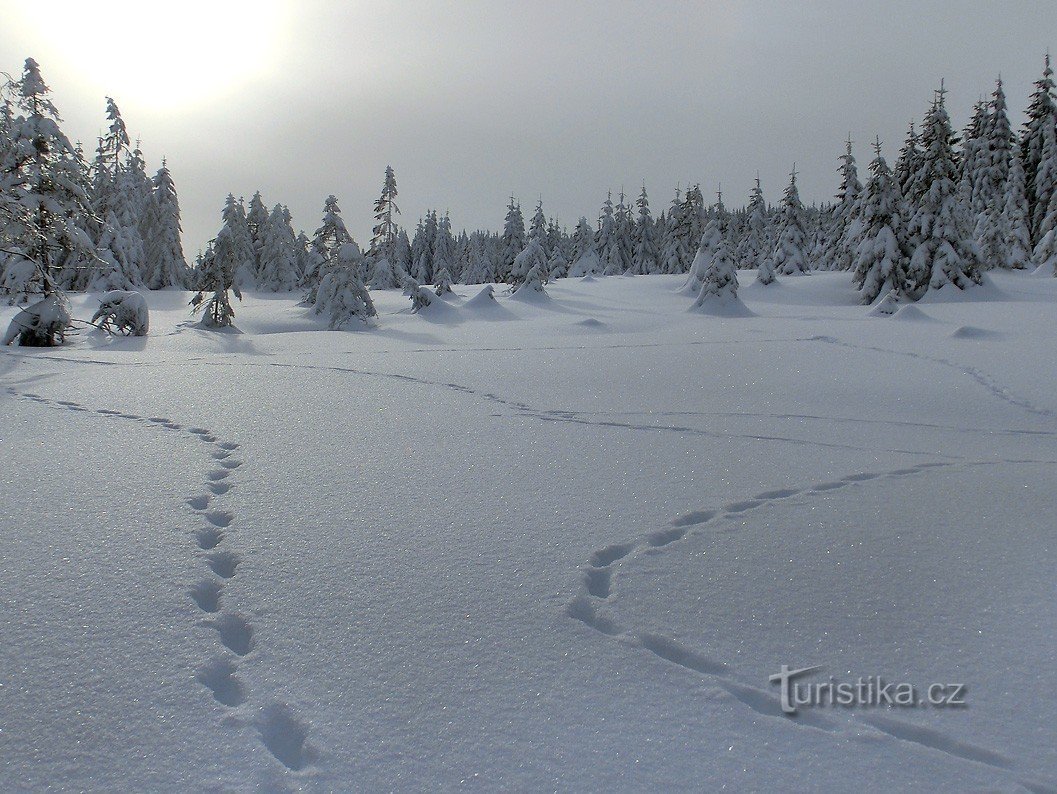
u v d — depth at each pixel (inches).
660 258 2819.9
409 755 95.8
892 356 526.6
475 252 3051.2
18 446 264.5
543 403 364.5
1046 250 1579.7
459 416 329.1
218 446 268.7
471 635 127.0
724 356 550.0
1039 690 109.3
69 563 156.9
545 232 2694.4
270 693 109.9
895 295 1187.3
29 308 725.9
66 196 1031.0
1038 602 135.6
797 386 414.0
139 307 863.7
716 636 126.3
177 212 1983.3
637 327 957.2
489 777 91.7
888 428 303.4
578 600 139.8
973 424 312.2
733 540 169.9
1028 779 90.4
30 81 1010.1
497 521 184.9
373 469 236.7
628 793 88.7
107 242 1635.1
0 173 999.0
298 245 2502.5
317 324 1159.6
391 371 482.0
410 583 148.2
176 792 89.0
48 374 456.8
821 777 91.4
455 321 1152.2
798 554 160.9
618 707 106.1
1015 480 213.8
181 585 146.5
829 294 1449.3
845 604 137.5
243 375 456.4
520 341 744.3
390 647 123.1
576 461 247.0
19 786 90.3
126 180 1697.8
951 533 170.6
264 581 149.1
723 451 260.7
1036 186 1785.2
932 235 1288.1
